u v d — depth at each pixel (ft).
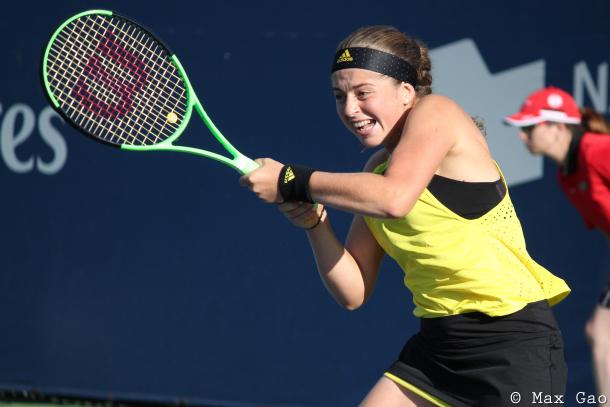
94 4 61.87
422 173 29.94
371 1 59.88
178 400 61.26
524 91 59.26
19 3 62.75
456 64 59.62
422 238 31.94
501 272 31.96
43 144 62.54
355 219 36.42
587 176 53.52
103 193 61.98
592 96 58.70
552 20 58.95
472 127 32.07
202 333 61.16
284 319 60.54
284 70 60.44
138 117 37.68
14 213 62.80
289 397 60.39
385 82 32.27
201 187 60.95
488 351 32.53
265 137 60.49
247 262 60.75
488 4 59.31
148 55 48.26
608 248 58.65
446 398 33.81
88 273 62.23
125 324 61.87
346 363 60.08
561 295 34.01
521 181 59.41
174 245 61.31
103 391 61.93
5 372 62.80
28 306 62.69
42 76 34.58
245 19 60.64
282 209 33.12
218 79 60.80
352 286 35.55
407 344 35.19
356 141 59.93
